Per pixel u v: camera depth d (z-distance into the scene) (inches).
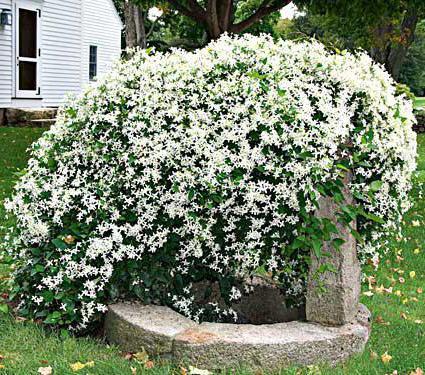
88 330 151.4
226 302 159.8
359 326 146.8
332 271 143.9
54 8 688.4
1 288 179.6
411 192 374.9
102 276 145.9
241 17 1261.1
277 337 135.8
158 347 134.0
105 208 147.4
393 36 839.7
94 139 154.6
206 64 153.9
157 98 149.9
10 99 641.0
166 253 150.1
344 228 147.8
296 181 144.0
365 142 149.9
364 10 495.5
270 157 144.2
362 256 169.0
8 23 619.5
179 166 145.3
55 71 700.7
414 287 225.5
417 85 1763.0
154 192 148.3
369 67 161.2
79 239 149.8
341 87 153.4
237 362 132.0
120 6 1346.0
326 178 148.6
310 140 141.9
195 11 478.3
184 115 147.6
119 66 162.7
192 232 146.9
